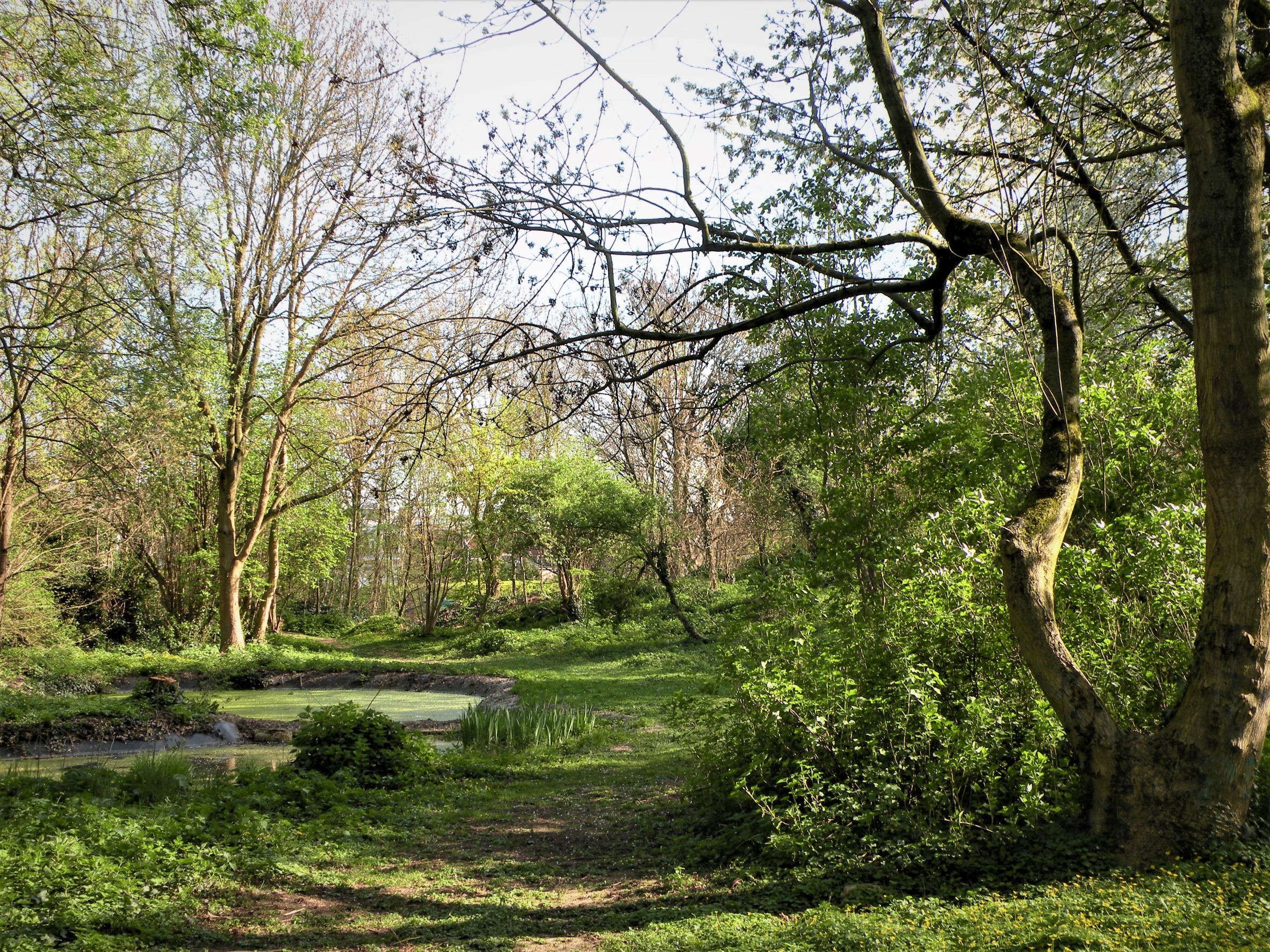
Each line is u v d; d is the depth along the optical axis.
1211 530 6.00
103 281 14.08
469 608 47.00
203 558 32.75
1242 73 6.38
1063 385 7.01
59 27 11.89
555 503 34.72
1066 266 8.05
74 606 29.84
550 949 5.59
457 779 12.65
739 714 8.02
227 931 6.04
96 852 6.90
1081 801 6.23
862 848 6.62
